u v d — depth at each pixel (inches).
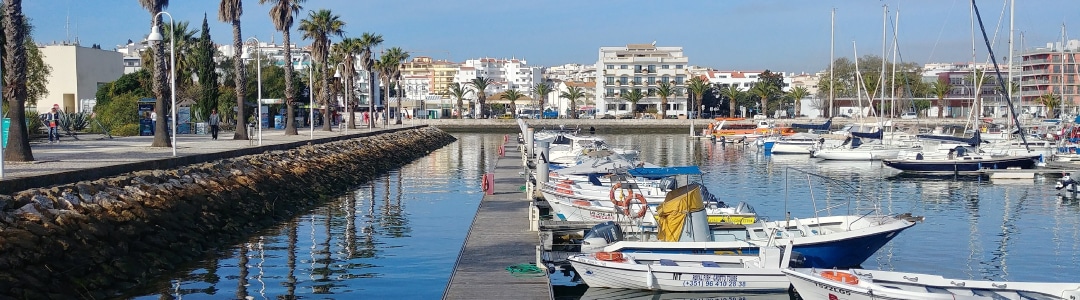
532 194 1302.9
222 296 724.0
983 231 1140.5
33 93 2726.4
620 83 6176.2
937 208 1407.5
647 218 970.7
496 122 5093.5
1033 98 5556.1
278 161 1568.7
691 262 774.5
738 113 6195.9
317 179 1632.6
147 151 1480.1
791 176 2078.0
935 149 2397.9
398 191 1637.6
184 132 2461.9
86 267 732.7
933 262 924.6
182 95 2883.9
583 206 1077.8
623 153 2149.4
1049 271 885.2
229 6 2082.9
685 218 834.2
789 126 4099.4
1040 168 2052.2
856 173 2170.3
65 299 666.2
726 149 3339.1
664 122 4877.0
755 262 770.8
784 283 749.9
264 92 3789.4
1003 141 2596.0
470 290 704.4
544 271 778.8
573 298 758.5
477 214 1160.8
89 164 1116.5
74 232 773.3
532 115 6318.9
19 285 642.2
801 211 1369.3
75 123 2445.9
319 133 2731.3
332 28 2950.3
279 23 2410.2
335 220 1211.9
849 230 813.9
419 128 3747.5
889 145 2746.1
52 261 708.7
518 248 896.9
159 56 1594.5
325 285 776.3
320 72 4330.7
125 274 761.0
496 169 2025.1
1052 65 5428.2
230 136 2335.1
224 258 901.2
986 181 1921.8
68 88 3523.6
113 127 2337.6
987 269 893.2
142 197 960.9
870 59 6058.1
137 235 848.9
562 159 2017.7
